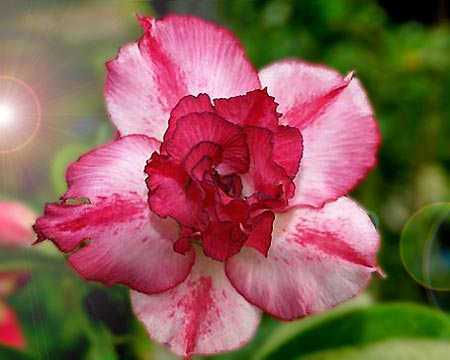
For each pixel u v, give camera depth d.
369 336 0.32
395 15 0.64
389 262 0.47
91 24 0.37
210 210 0.25
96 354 0.31
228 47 0.27
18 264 0.31
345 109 0.27
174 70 0.26
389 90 0.58
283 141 0.26
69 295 0.31
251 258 0.26
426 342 0.32
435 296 0.40
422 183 0.56
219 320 0.26
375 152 0.26
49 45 0.37
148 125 0.26
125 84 0.26
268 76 0.27
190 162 0.25
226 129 0.25
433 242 0.41
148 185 0.25
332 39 0.59
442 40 0.60
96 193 0.25
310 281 0.26
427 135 0.58
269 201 0.25
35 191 0.32
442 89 0.59
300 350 0.32
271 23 0.59
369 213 0.29
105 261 0.25
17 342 0.31
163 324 0.25
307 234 0.26
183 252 0.25
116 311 0.31
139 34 0.37
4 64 0.36
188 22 0.27
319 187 0.26
